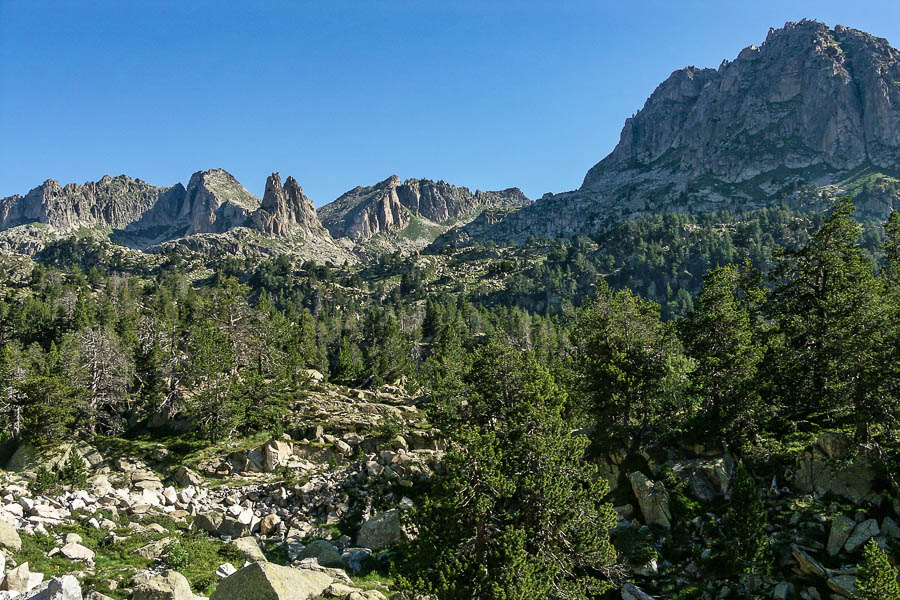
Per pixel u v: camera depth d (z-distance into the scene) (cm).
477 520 2544
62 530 3131
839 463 3294
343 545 3691
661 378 4044
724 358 4025
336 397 7562
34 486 3997
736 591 2822
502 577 2352
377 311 17125
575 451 3144
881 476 3150
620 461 3991
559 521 2802
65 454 5691
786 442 3803
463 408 3772
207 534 3716
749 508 2733
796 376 3959
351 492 4262
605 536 3009
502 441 3134
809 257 4353
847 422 3591
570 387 4553
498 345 3741
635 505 3659
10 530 2736
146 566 2822
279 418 6469
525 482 2772
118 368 7744
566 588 2655
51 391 6169
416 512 2762
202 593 2514
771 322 4931
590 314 4447
